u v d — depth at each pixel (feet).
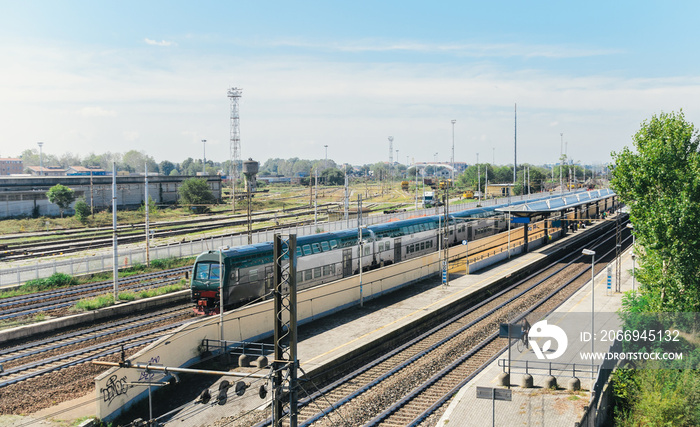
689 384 88.02
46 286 149.07
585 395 83.92
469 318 134.92
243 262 122.01
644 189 108.27
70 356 96.27
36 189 290.15
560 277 181.68
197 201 363.35
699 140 106.93
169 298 137.39
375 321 122.21
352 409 81.35
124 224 285.02
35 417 73.26
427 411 81.51
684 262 102.63
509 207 217.15
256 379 89.51
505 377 88.28
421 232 192.03
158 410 80.79
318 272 142.00
